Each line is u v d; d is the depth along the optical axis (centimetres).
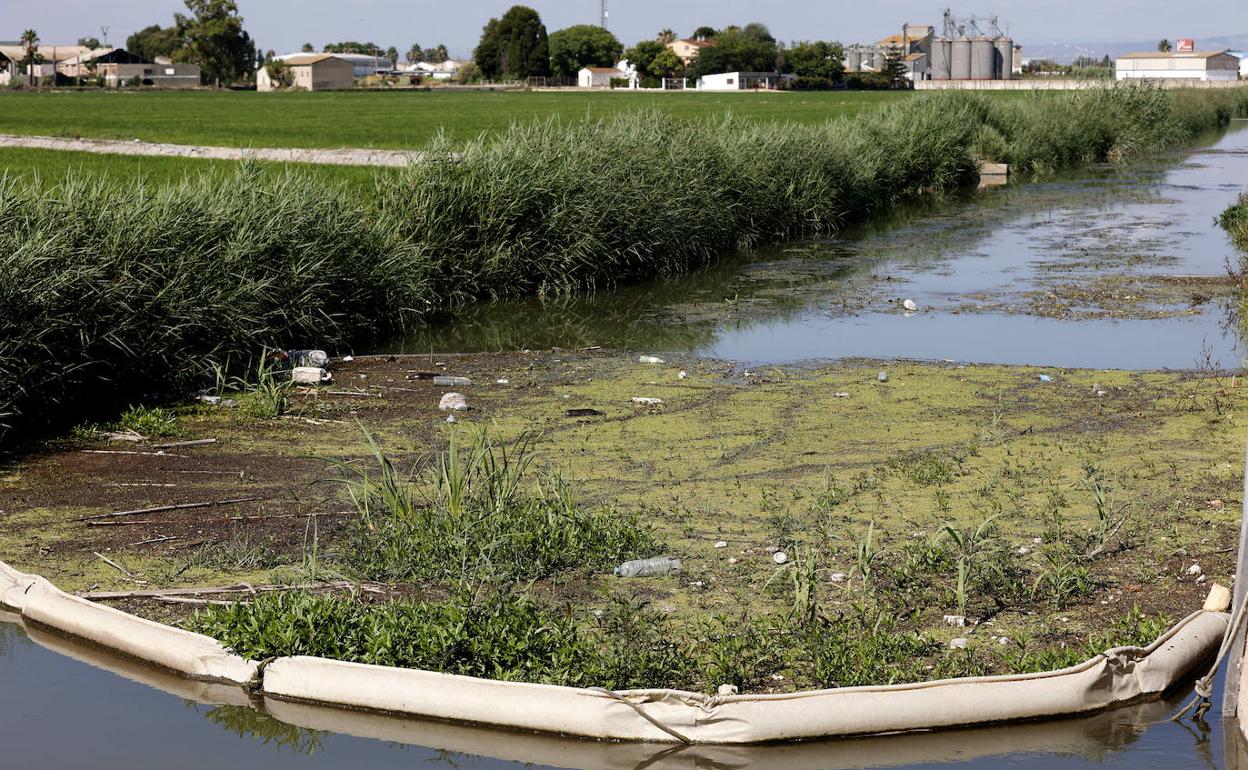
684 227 1917
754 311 1592
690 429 995
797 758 519
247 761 518
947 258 2028
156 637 604
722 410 1056
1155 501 791
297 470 891
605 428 1000
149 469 895
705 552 711
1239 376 1140
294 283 1297
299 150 3139
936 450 921
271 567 699
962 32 10475
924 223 2508
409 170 1684
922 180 3039
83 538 750
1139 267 1883
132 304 1100
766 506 791
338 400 1107
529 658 575
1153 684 564
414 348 1384
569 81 16025
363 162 2970
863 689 530
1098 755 516
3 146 3397
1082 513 771
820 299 1670
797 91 10838
